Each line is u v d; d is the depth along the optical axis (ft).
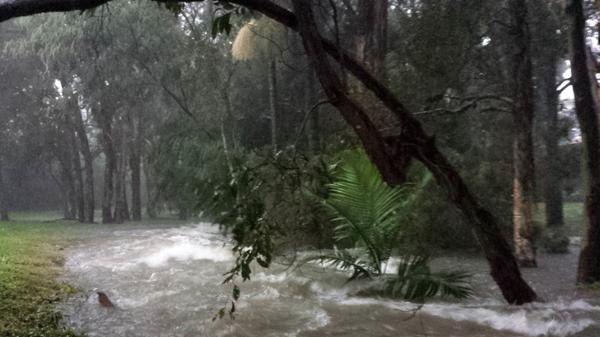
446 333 21.12
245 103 65.36
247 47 51.65
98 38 68.03
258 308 25.08
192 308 25.03
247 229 19.25
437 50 39.14
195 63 61.21
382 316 23.54
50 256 40.65
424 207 36.14
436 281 25.71
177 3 22.84
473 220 23.22
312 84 53.78
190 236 57.47
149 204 95.30
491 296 27.61
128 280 31.81
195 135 64.75
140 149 90.33
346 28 54.24
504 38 44.98
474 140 47.16
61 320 22.22
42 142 90.33
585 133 29.14
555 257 41.96
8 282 27.14
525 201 37.04
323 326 22.24
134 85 74.13
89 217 85.46
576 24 29.17
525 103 36.91
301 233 29.45
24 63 86.53
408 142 21.97
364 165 27.32
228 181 20.12
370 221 28.35
